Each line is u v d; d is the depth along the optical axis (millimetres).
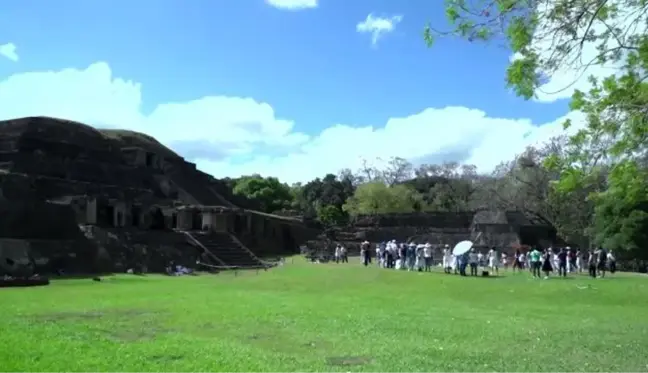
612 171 10406
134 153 64000
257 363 10281
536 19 9250
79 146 57438
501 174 83812
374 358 11180
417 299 23766
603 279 33938
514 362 11094
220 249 48375
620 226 54250
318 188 118188
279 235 73188
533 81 9531
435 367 10492
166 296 22500
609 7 9102
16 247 33281
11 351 10570
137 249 40344
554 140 68312
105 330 13883
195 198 69188
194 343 12141
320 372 9781
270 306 19594
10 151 52469
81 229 40281
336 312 18328
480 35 9586
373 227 82812
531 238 65750
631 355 11938
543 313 19750
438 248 61531
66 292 23328
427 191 109000
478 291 27453
